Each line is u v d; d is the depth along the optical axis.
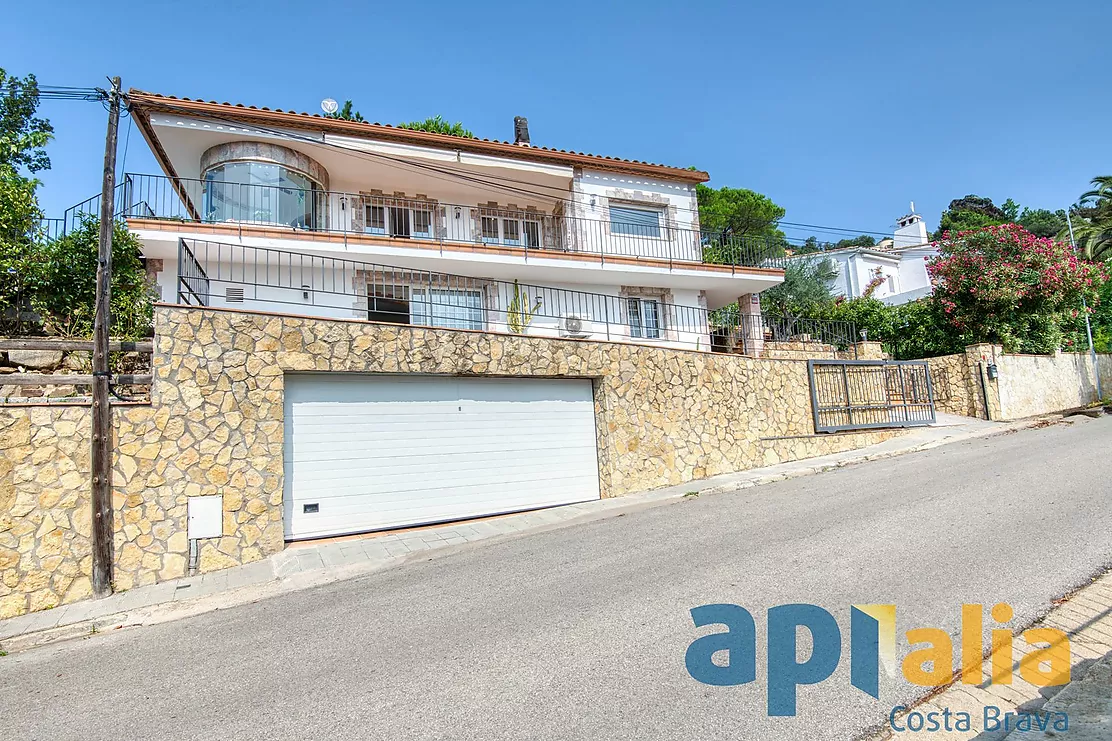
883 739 3.15
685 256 16.89
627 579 5.86
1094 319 21.62
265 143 12.93
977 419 16.50
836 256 36.16
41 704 4.28
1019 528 6.52
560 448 10.55
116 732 3.75
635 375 11.32
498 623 5.02
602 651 4.30
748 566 5.91
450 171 14.63
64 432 6.89
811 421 14.15
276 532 7.84
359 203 14.79
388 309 13.53
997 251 17.95
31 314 9.97
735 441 12.53
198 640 5.35
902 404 15.51
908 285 37.34
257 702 3.98
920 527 6.82
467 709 3.64
